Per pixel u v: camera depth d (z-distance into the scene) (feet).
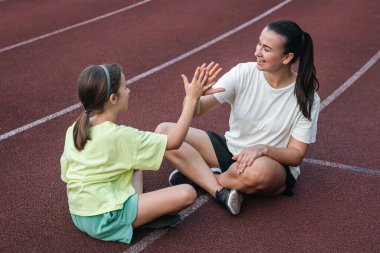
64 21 26.50
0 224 10.78
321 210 11.39
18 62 20.83
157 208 9.92
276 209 11.38
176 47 22.91
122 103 9.96
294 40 10.16
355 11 28.43
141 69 20.27
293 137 11.03
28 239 10.33
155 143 9.85
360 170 13.11
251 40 24.07
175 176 11.85
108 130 9.66
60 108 16.76
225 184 11.21
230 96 11.11
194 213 11.23
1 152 13.80
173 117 16.22
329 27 25.73
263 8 29.27
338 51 22.44
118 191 10.00
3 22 26.17
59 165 13.20
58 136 14.84
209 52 22.40
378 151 14.11
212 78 10.02
